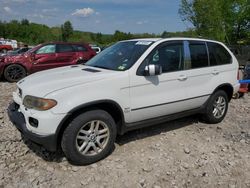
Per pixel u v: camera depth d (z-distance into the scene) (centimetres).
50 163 428
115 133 448
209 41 589
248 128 601
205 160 455
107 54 539
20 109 437
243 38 2806
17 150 462
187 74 529
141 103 467
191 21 2752
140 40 530
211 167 436
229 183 398
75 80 421
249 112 721
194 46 556
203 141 526
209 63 578
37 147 472
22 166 418
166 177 405
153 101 481
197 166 437
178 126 595
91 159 425
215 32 2642
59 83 414
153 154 467
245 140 536
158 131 562
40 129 389
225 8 2639
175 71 512
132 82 454
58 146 414
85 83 416
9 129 544
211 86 577
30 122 404
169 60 508
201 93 560
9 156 443
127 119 460
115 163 435
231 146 509
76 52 1266
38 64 1188
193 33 2723
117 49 537
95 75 439
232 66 622
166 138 531
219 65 596
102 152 436
